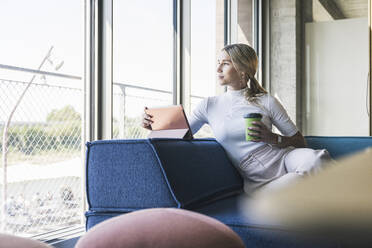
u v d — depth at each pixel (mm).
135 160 1698
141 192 1690
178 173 1700
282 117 2164
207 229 1024
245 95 2191
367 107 5137
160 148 1669
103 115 2514
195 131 2371
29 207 2598
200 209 1753
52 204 2711
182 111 1998
